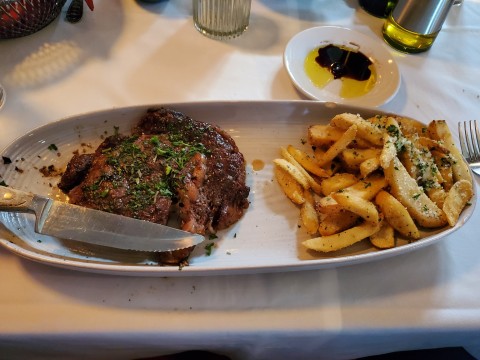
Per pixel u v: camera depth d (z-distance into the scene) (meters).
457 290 0.29
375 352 0.31
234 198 0.31
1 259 0.27
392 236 0.30
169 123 0.33
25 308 0.25
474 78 0.44
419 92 0.42
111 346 0.26
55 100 0.36
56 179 0.32
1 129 0.34
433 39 0.45
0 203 0.26
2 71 0.37
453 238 0.32
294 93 0.40
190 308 0.27
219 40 0.43
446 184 0.33
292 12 0.47
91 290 0.27
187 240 0.27
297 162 0.34
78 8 0.42
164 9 0.45
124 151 0.31
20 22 0.37
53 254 0.27
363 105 0.39
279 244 0.31
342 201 0.29
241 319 0.26
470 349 0.32
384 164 0.30
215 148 0.32
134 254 0.28
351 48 0.43
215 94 0.39
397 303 0.28
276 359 0.30
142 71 0.40
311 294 0.28
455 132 0.40
